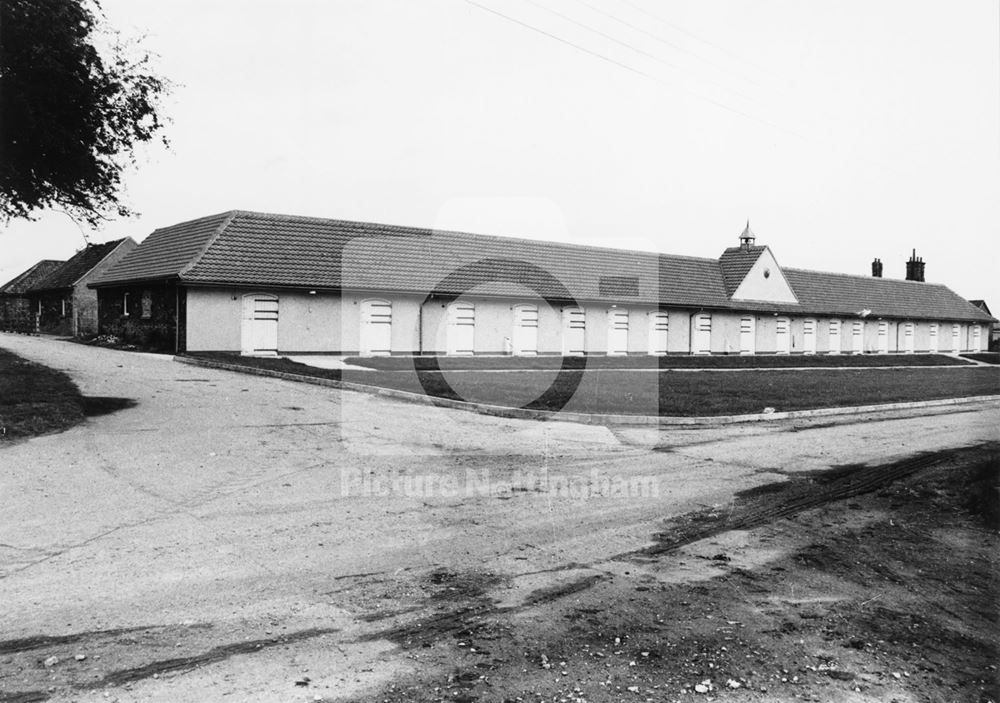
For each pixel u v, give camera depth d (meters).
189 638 4.94
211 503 8.07
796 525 7.99
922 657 4.98
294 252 27.73
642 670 4.66
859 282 51.81
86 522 7.29
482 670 4.60
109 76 12.72
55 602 5.46
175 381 17.58
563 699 4.27
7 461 9.47
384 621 5.28
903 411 19.86
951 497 9.35
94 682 4.34
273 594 5.71
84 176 12.90
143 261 30.17
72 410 12.67
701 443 13.09
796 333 44.69
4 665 4.53
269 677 4.44
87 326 42.66
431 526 7.56
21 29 11.06
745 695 4.38
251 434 11.80
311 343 26.94
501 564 6.51
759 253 42.16
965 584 6.35
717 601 5.82
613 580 6.20
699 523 7.96
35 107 11.55
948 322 55.91
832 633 5.31
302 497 8.45
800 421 16.83
